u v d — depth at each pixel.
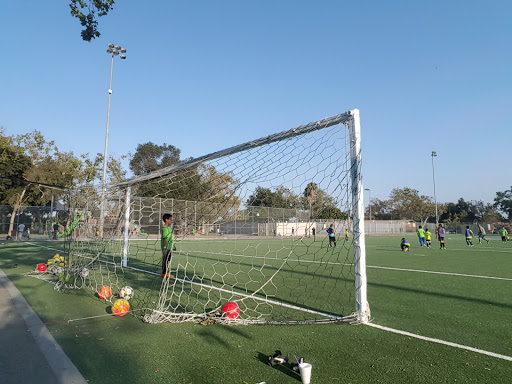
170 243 7.14
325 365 3.30
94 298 6.10
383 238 36.97
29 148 33.38
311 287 7.42
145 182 8.57
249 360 3.42
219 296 6.48
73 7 6.70
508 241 30.62
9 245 18.69
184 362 3.37
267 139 5.89
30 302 5.75
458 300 6.10
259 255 14.95
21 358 3.41
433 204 70.62
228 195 7.61
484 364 3.33
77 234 9.09
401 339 4.05
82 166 34.31
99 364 3.29
